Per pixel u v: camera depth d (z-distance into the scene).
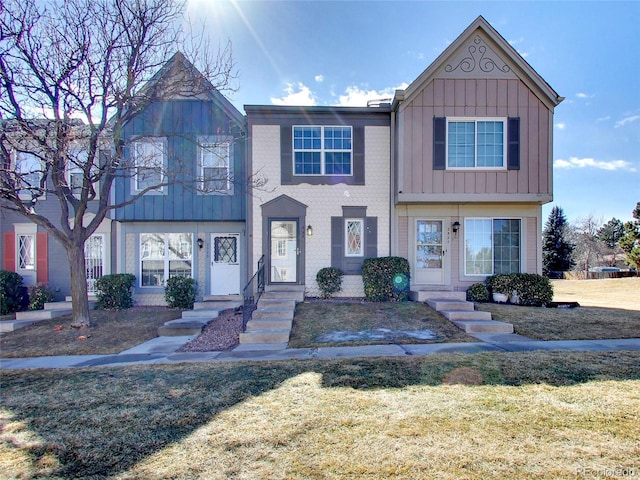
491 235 11.94
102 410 4.26
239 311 10.85
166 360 6.71
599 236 43.59
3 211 12.01
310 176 11.92
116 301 11.66
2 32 8.16
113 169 9.23
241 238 12.68
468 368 5.39
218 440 3.46
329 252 11.89
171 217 12.39
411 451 3.17
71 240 9.47
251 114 11.89
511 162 11.37
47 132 8.50
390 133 12.01
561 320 9.05
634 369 5.26
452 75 11.40
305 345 7.48
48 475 3.00
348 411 3.98
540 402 4.12
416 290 11.55
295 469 2.95
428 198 11.28
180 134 11.27
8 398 4.75
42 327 9.67
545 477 2.79
